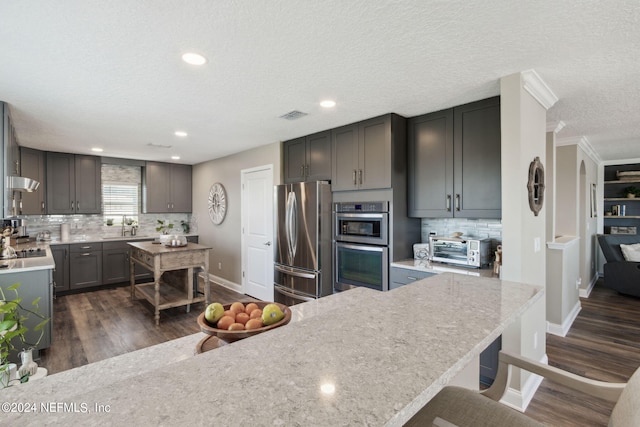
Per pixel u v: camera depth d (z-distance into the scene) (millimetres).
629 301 4816
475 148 2746
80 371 994
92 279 5324
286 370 725
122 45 1826
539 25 1634
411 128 3217
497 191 2615
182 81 2336
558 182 4523
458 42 1807
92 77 2254
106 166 5898
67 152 5176
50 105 2824
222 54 1939
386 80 2334
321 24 1630
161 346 1191
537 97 2490
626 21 1593
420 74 2230
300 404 597
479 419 1061
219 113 3102
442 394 1178
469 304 1221
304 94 2602
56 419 555
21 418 562
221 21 1601
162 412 570
